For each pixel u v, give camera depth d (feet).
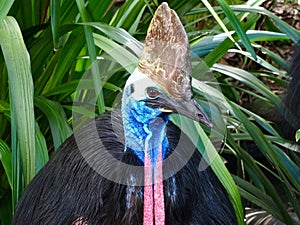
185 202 6.77
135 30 9.32
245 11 8.77
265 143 8.02
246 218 9.88
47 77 8.61
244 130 9.07
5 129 8.64
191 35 9.50
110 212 6.66
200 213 6.89
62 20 8.61
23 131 6.97
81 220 6.70
